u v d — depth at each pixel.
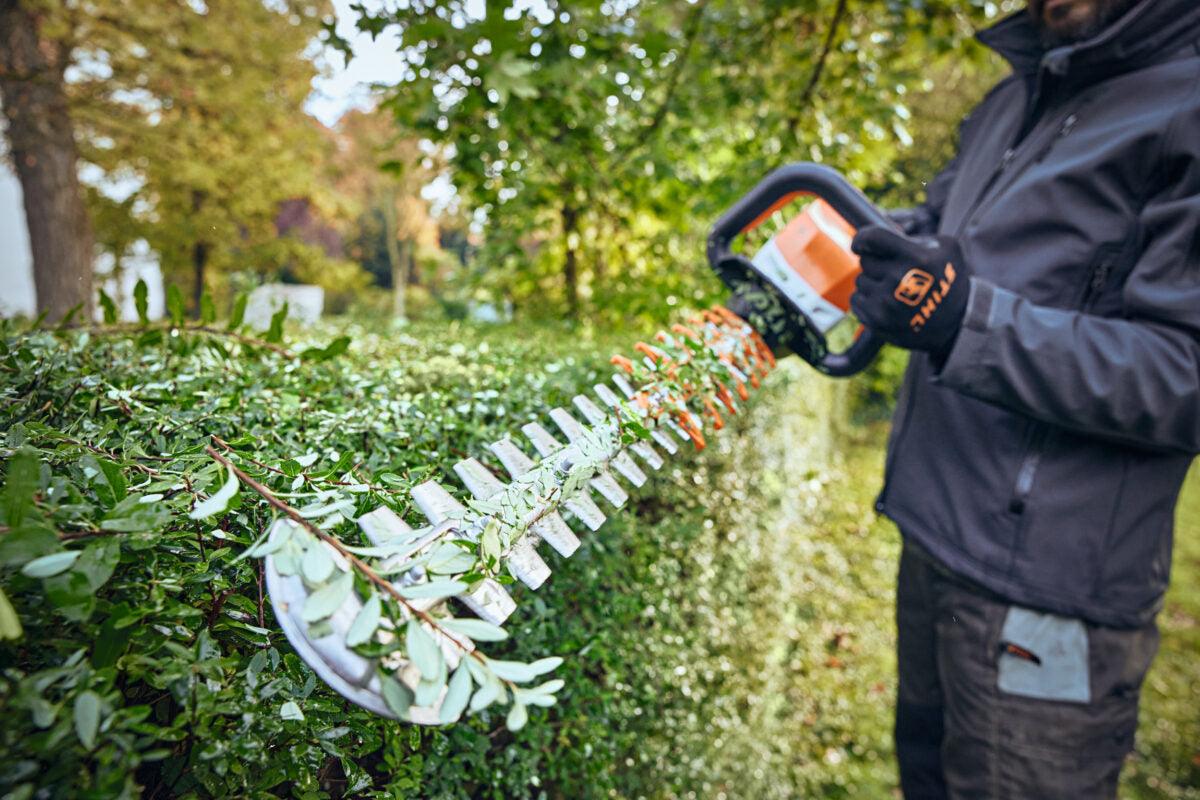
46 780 0.41
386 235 20.50
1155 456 1.25
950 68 6.80
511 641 1.08
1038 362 1.10
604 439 0.68
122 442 0.70
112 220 8.91
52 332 1.21
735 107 2.90
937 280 1.11
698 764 1.84
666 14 2.66
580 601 1.26
